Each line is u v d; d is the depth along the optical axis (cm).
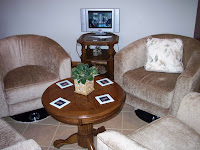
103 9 318
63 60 238
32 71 250
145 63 250
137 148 107
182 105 165
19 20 372
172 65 238
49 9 356
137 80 229
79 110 167
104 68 346
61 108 170
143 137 151
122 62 240
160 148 142
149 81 224
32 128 237
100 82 208
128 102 247
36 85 230
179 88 197
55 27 367
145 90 221
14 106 229
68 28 364
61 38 374
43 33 376
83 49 313
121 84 249
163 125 161
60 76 245
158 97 212
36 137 223
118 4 333
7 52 258
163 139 149
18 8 363
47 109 171
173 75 235
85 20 335
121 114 258
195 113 156
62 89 198
